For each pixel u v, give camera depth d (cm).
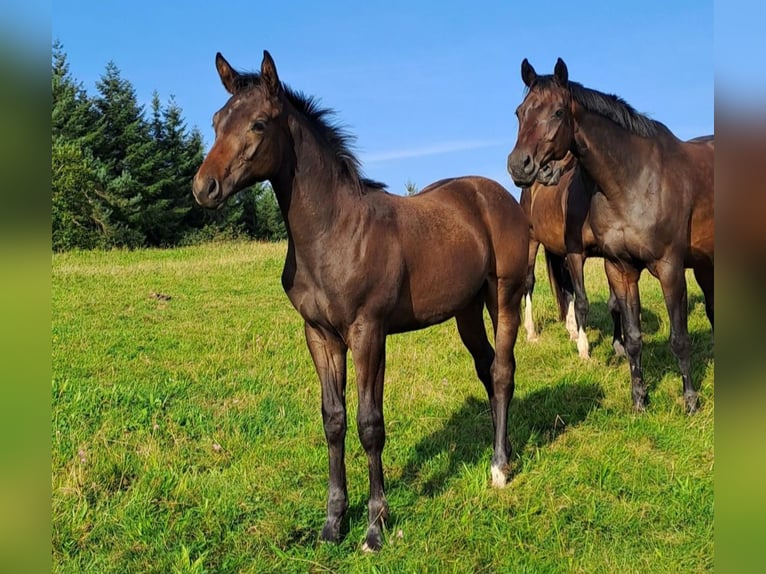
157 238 3372
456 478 410
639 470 405
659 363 632
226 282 1252
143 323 871
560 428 492
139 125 3406
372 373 336
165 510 364
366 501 382
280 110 319
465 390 574
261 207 3797
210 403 550
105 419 487
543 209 746
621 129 496
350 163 349
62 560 312
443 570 309
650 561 310
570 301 793
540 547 331
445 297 379
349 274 325
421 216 375
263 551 330
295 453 446
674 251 506
